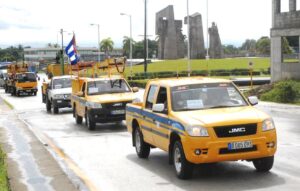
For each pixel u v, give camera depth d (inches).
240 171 432.1
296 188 366.9
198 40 4694.9
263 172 423.8
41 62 6333.7
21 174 445.4
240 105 435.8
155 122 461.7
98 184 409.4
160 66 3971.5
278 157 496.7
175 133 410.6
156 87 478.0
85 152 583.2
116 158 532.7
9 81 2340.1
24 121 992.9
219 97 439.2
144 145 514.0
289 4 1552.7
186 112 419.8
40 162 505.0
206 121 386.3
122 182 414.0
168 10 4714.6
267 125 392.8
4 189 351.3
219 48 4830.2
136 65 4534.9
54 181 413.7
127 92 845.2
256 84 2114.9
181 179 410.6
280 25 1572.3
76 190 380.8
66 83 1227.2
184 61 4247.0
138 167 475.8
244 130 384.5
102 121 792.3
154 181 411.5
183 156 399.9
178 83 450.9
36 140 679.7
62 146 639.8
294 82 1392.7
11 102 1675.7
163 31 4928.6
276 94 1267.2
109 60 993.5
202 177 415.8
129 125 549.6
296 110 1037.2
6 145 636.7
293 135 665.0
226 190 368.2
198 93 440.5
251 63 1550.2
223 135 382.3
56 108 1165.1
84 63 1244.5
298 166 449.1
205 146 380.2
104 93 838.5
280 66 1572.3
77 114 911.7
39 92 2375.7
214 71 2871.6
